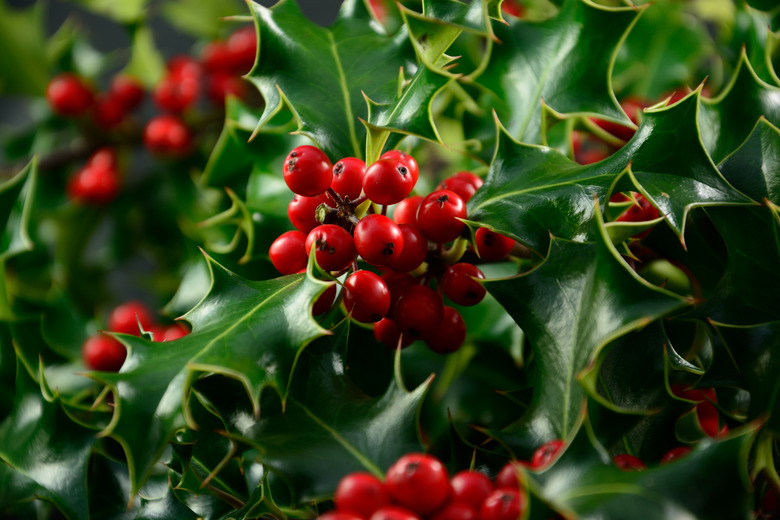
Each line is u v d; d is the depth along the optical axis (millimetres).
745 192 319
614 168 317
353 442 302
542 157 328
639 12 336
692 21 486
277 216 363
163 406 289
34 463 325
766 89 331
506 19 350
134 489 284
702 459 275
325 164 315
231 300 312
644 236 331
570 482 276
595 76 341
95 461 338
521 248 343
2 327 370
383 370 355
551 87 345
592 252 306
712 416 341
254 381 292
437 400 410
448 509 279
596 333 293
